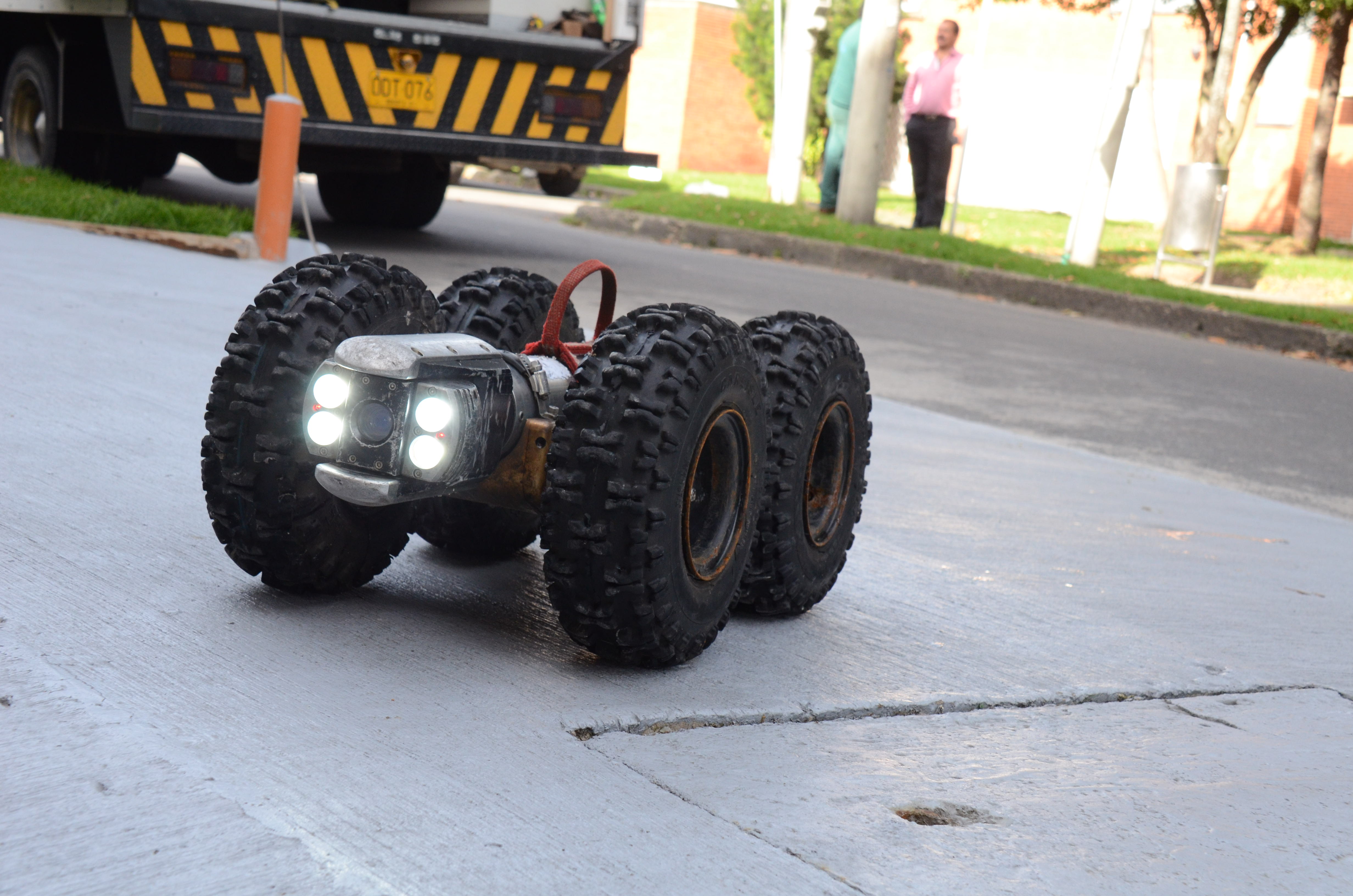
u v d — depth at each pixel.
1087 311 11.21
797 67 16.55
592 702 2.22
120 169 9.52
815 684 2.47
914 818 1.96
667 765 2.03
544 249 10.32
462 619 2.59
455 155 8.79
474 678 2.27
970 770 2.17
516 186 19.38
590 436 2.25
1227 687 2.80
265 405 2.38
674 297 8.61
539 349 2.65
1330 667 3.08
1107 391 7.50
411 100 8.44
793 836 1.83
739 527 2.55
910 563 3.50
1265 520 4.96
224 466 2.40
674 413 2.28
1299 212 17.17
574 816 1.81
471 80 8.66
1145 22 12.70
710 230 12.86
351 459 2.25
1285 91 21.80
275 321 2.41
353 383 2.24
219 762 1.84
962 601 3.20
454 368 2.29
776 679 2.47
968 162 24.78
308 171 9.30
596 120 9.28
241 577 2.65
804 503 2.79
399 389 2.22
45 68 9.03
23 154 9.53
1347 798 2.26
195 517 2.96
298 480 2.41
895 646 2.79
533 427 2.38
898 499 4.31
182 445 3.50
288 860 1.60
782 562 2.75
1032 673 2.72
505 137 8.87
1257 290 13.77
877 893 1.71
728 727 2.23
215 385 2.42
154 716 1.97
